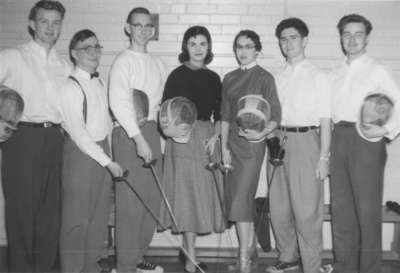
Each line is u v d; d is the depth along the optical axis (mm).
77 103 2781
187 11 3713
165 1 3711
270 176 3242
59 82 3025
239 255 3164
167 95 3094
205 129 3100
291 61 3059
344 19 3041
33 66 2955
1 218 3705
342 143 3014
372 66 2975
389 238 3801
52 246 3088
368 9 3676
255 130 2912
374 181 2967
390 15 3676
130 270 3035
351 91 2979
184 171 3068
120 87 2879
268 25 3701
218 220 3164
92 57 2854
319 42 3699
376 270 3062
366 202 2979
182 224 3072
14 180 2934
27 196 2939
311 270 3062
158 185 3088
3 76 2898
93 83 2891
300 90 2982
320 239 3070
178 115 2955
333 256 3365
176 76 3094
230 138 3062
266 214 3572
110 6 3711
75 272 2904
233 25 3711
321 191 3051
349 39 2984
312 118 2986
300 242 3080
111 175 3016
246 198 3010
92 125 2855
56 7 2980
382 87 2934
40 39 2990
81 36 2844
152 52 3727
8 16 3701
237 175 3016
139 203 3016
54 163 3012
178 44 3727
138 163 2984
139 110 2924
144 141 2877
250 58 3023
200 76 3096
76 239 2896
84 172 2844
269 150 3059
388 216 3438
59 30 3029
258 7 3699
